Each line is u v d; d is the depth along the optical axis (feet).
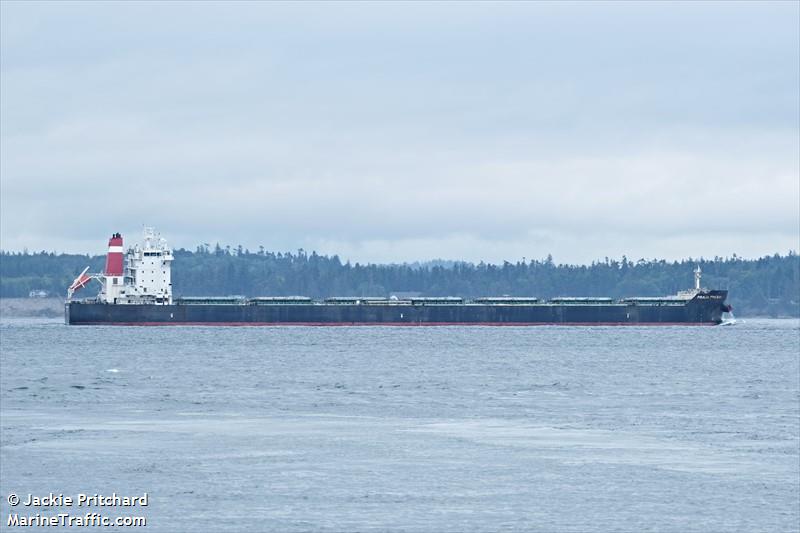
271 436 415.64
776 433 429.38
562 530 276.62
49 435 416.67
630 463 359.05
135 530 276.62
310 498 307.37
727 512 294.05
